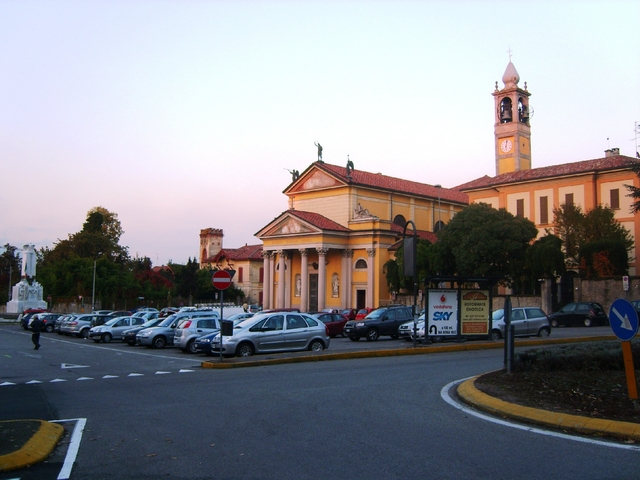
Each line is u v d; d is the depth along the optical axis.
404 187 73.06
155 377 17.70
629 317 10.46
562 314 43.34
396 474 7.22
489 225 51.47
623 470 7.34
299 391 13.78
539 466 7.52
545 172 64.75
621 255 49.47
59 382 17.16
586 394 11.74
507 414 10.59
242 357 22.05
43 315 52.28
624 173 58.47
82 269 85.06
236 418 10.80
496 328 29.03
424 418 10.57
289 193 72.00
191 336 29.23
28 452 8.29
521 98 81.12
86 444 9.17
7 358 26.27
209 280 97.31
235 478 7.22
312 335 24.47
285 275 69.44
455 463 7.68
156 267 138.50
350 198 65.62
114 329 39.16
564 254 52.50
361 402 12.20
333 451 8.34
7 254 113.75
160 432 9.85
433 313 27.38
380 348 24.91
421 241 58.31
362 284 63.72
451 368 18.23
